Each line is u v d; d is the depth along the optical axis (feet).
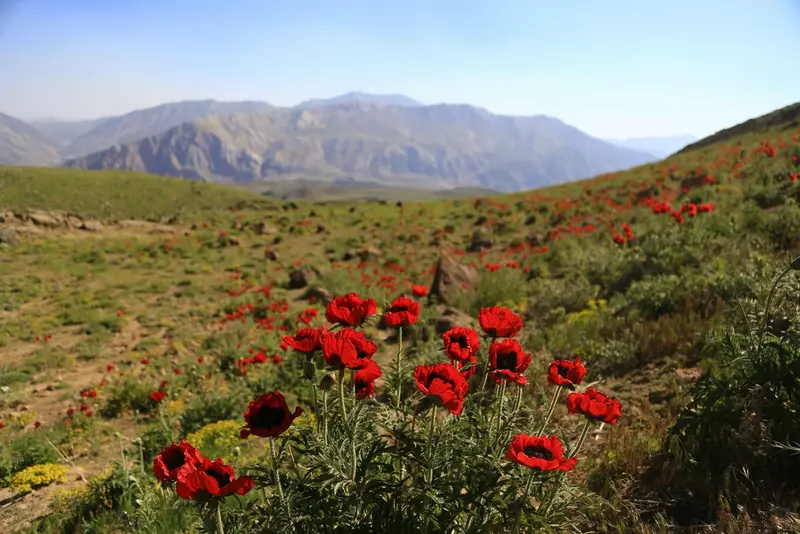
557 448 6.89
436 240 86.22
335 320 8.93
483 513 7.43
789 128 130.11
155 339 45.70
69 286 70.33
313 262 79.15
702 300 22.04
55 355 42.34
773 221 30.78
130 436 26.53
